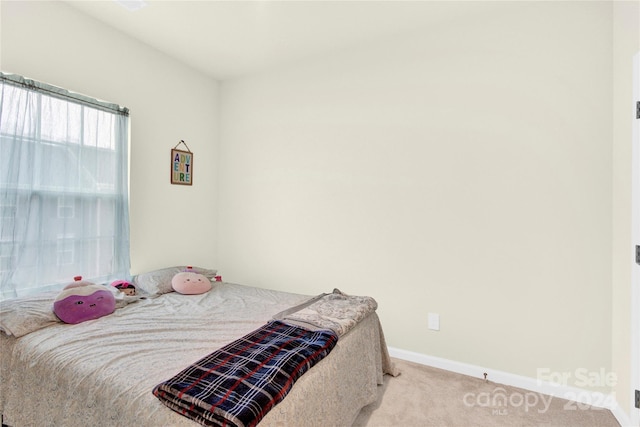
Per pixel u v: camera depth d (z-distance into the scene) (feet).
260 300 7.65
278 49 9.10
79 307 6.04
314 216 9.57
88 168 7.48
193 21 7.80
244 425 3.19
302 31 8.18
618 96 6.04
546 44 6.82
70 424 4.26
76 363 4.51
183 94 10.05
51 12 6.90
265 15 7.50
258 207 10.58
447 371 7.69
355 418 5.83
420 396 6.61
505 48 7.20
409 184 8.23
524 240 7.04
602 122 6.37
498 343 7.29
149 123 9.05
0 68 6.19
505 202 7.22
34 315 5.64
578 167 6.57
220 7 7.22
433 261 7.97
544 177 6.86
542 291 6.89
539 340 6.91
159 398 3.68
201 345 5.10
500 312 7.28
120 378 4.13
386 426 5.68
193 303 7.33
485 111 7.39
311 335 5.15
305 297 7.97
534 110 6.94
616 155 6.12
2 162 6.13
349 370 5.46
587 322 6.50
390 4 7.06
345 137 9.05
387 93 8.48
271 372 3.97
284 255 10.12
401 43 8.30
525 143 7.02
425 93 8.03
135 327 5.78
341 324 5.56
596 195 6.42
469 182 7.57
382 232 8.59
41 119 6.66
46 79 6.84
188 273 8.63
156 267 9.36
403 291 8.33
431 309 8.00
